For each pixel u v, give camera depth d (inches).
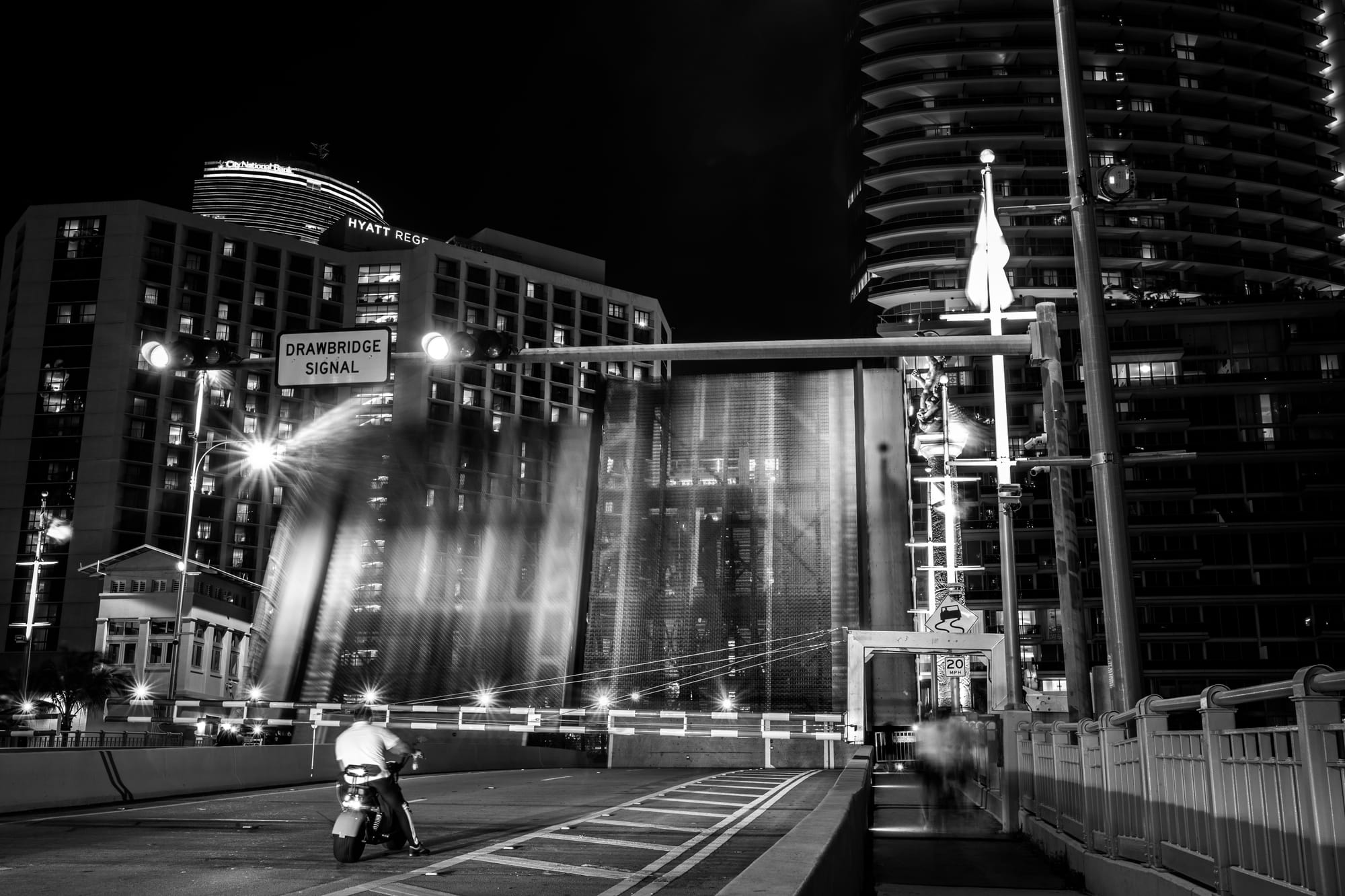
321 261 6072.8
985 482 3646.7
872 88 4574.3
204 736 1631.4
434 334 658.8
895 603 2043.6
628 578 2135.8
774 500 2128.4
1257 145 4677.7
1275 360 3855.8
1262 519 3668.8
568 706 2070.6
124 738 2113.7
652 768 1745.8
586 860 448.1
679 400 2212.1
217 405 5541.3
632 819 635.5
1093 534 3629.4
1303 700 236.2
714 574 2103.8
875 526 2081.7
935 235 4392.2
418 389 5866.1
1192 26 4702.3
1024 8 4640.8
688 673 2053.4
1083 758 466.9
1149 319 3907.5
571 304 6535.4
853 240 4842.5
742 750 1797.5
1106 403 530.9
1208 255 4537.4
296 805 725.9
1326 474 3683.6
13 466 5275.6
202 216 5718.5
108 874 404.2
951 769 863.1
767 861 215.3
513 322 6304.1
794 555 2091.5
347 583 2940.5
